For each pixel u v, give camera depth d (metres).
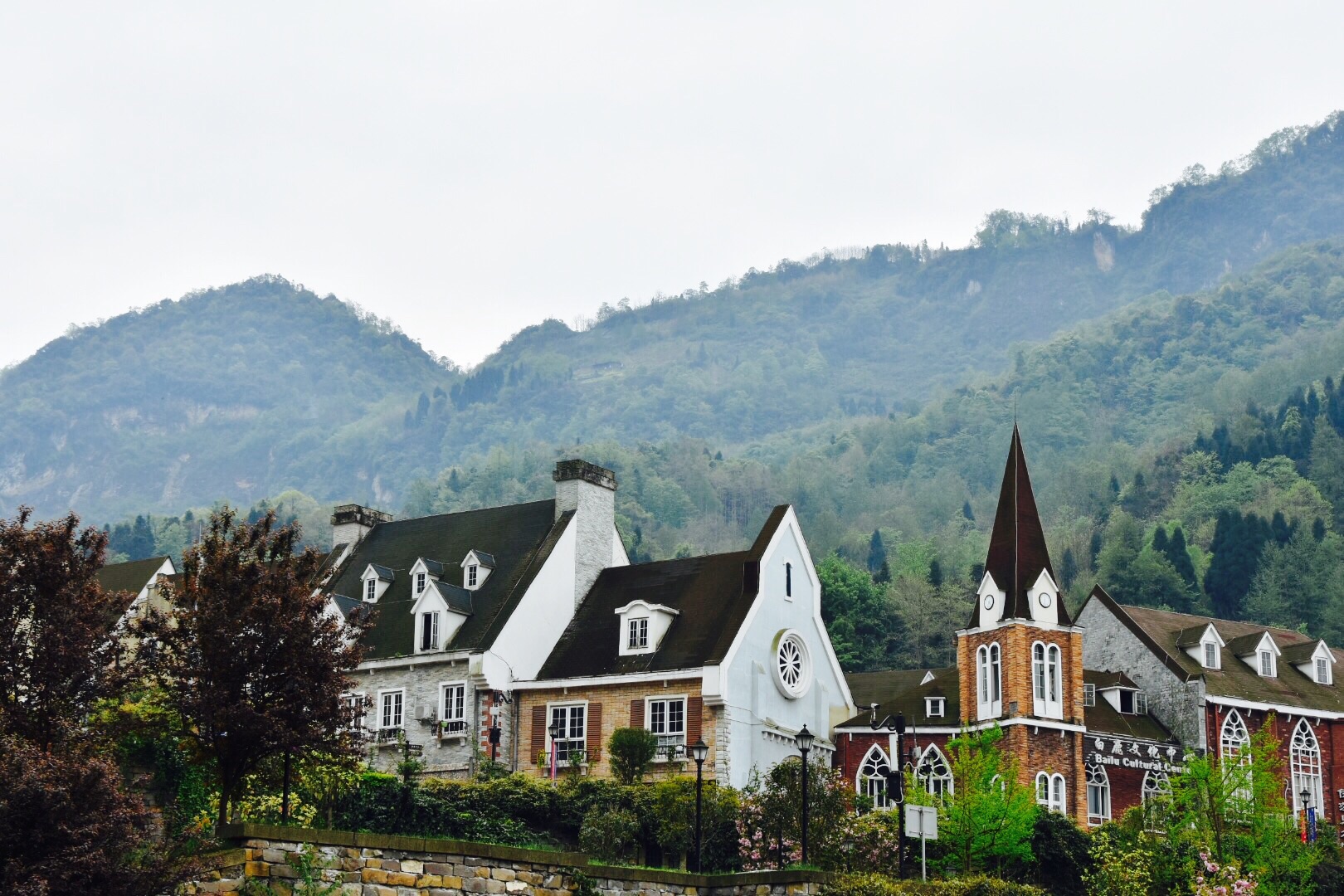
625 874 42.88
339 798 50.66
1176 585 154.12
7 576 39.88
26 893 32.16
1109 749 81.94
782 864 55.41
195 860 35.50
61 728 38.47
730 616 73.62
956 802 63.03
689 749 50.78
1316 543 161.12
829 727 78.50
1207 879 61.22
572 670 74.81
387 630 78.19
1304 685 90.94
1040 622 81.12
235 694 41.31
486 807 59.72
